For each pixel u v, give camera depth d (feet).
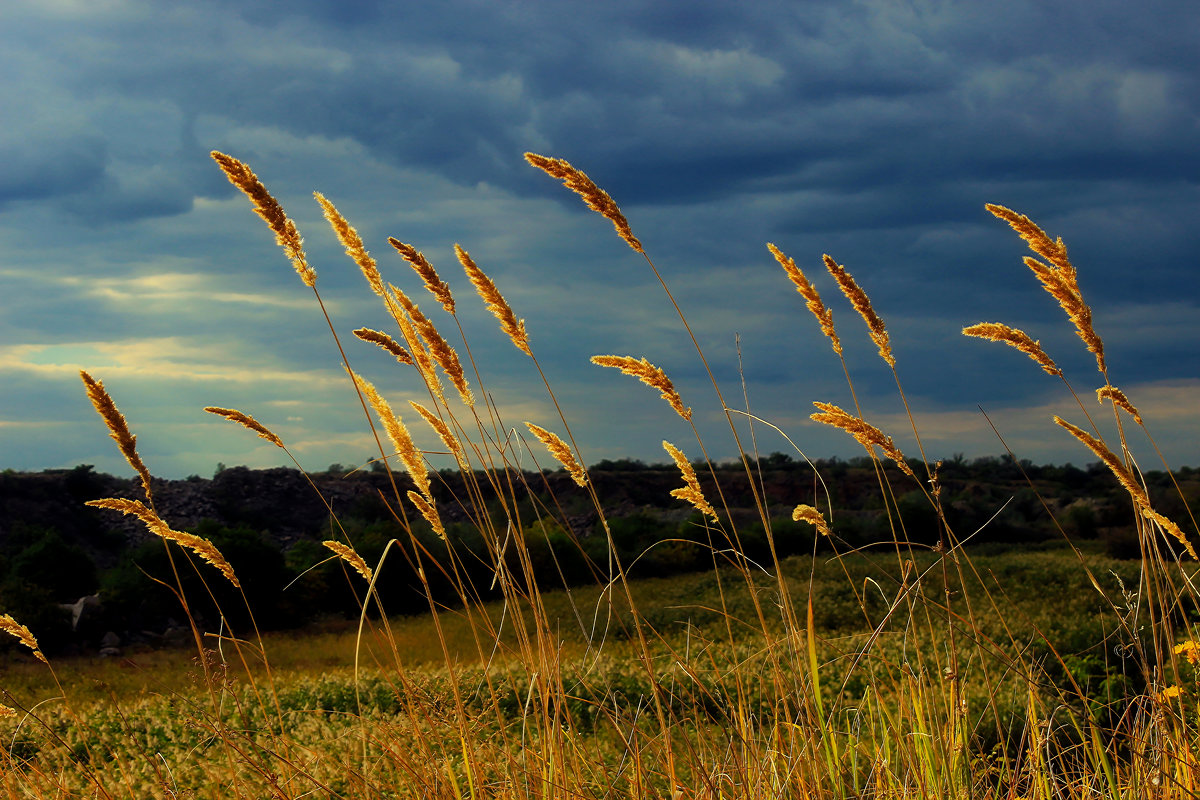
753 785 8.48
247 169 7.77
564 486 150.92
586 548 82.58
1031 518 96.32
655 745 9.71
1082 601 39.47
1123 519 89.30
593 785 9.50
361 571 8.76
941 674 9.64
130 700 24.49
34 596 61.05
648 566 81.76
